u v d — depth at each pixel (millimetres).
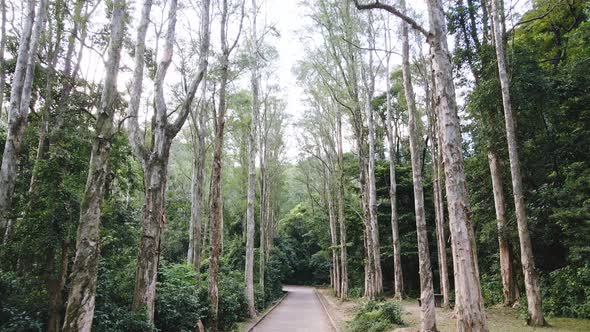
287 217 53188
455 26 17656
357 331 13453
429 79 20188
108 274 8883
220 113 13891
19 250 7527
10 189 9836
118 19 6848
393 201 23594
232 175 36188
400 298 22609
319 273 52875
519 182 13164
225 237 36250
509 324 12703
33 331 6527
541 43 19219
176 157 34062
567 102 15820
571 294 14492
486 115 16906
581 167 14992
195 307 10648
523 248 12906
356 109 22469
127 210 11516
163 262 13555
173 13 10047
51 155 8031
